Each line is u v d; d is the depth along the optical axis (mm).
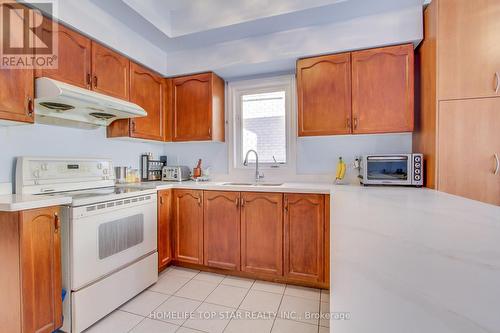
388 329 361
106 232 1738
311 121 2322
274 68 2609
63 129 2102
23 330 1307
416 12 2031
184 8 2363
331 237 803
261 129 2879
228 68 2594
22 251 1307
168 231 2453
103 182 2283
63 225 1544
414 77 2225
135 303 1905
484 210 1205
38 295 1373
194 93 2725
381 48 2129
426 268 569
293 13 2059
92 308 1616
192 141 2785
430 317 389
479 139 1830
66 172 1998
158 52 2658
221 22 2244
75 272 1531
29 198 1454
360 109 2184
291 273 2168
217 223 2377
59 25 1749
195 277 2344
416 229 880
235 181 2936
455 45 1860
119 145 2615
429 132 2008
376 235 818
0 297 1347
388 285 497
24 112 1542
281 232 2188
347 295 461
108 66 2119
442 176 1900
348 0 1915
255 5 2133
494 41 1788
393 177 2172
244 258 2297
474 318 383
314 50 2248
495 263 591
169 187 2465
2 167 1714
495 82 1787
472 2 1827
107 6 1980
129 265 1928
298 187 2184
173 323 1668
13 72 1487
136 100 2414
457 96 1864
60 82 1645
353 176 2533
